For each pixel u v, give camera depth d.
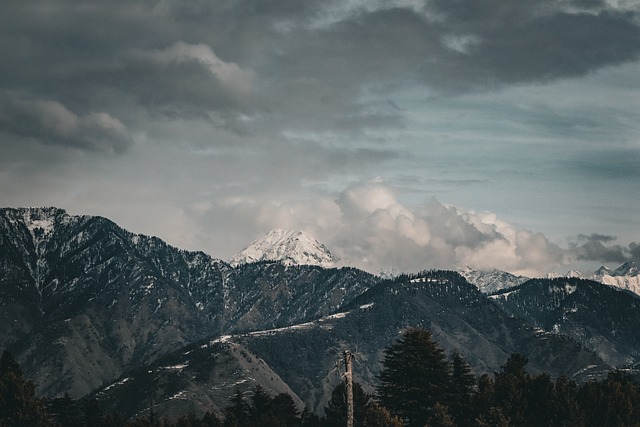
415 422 183.38
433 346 185.38
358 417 197.00
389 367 186.75
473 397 192.75
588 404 195.88
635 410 195.50
